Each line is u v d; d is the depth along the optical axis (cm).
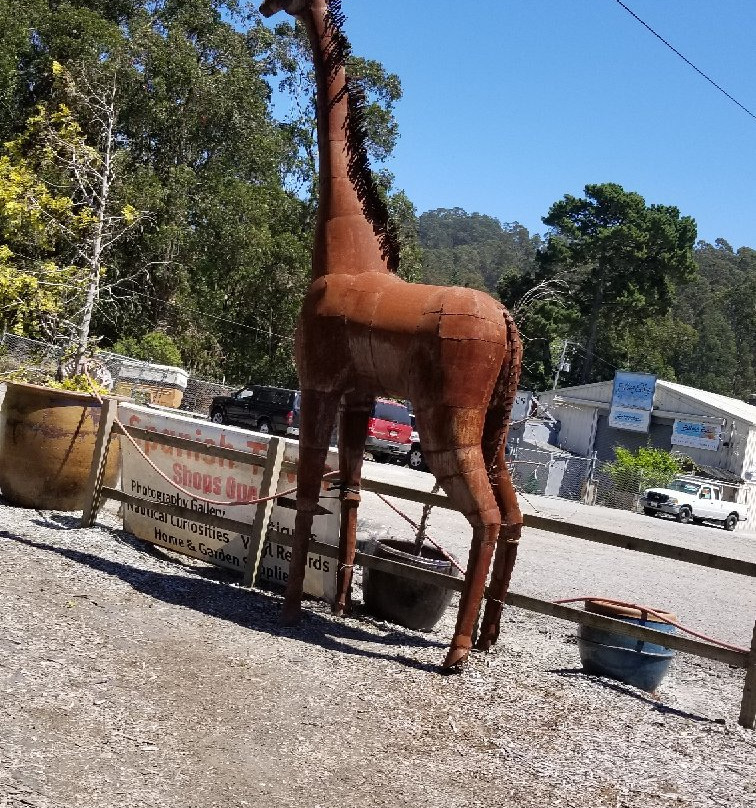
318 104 669
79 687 454
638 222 6247
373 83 4106
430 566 688
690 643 585
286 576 748
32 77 3328
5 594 582
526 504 2325
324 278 641
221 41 3850
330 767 414
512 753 464
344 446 676
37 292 1098
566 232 6431
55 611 568
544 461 3188
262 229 3912
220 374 4100
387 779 411
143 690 468
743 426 3791
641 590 1218
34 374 1024
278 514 755
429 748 455
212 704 466
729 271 13138
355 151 659
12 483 853
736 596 1366
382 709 500
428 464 583
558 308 5444
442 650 649
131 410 866
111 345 3341
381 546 721
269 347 4347
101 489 825
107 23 3359
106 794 353
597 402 4222
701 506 3139
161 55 3378
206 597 678
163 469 832
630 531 2092
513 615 875
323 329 627
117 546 784
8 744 378
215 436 800
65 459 846
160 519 823
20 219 1209
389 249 657
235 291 4150
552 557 1409
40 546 728
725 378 9094
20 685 441
